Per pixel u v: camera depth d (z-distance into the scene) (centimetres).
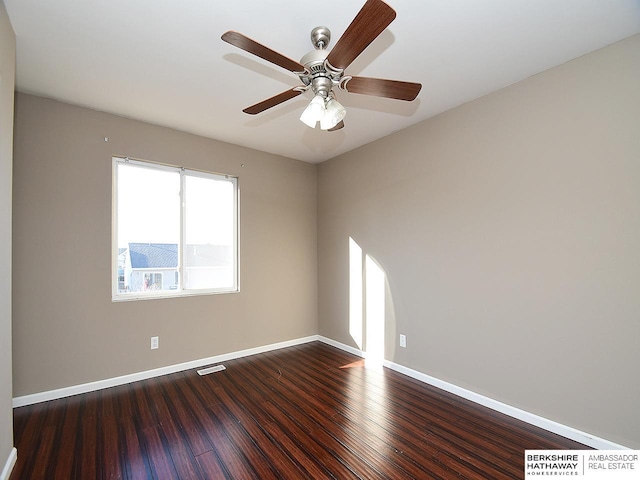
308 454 188
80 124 271
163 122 304
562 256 209
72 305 263
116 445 195
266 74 224
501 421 225
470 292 259
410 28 177
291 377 302
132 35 183
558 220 211
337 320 400
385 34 182
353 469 175
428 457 185
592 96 198
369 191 357
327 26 177
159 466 177
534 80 224
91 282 272
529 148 225
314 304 431
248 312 369
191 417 228
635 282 181
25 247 246
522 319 228
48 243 255
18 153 245
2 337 160
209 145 344
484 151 251
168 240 324
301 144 364
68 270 262
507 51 198
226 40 135
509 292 235
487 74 223
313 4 160
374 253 350
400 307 318
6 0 155
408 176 312
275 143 361
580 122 202
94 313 273
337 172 404
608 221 191
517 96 232
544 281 217
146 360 298
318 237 434
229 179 366
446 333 276
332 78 164
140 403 248
